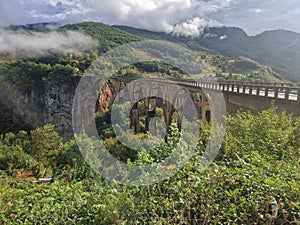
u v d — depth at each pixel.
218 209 2.90
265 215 2.69
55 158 11.67
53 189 5.09
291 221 2.73
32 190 5.24
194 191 3.09
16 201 4.50
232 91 16.89
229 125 6.57
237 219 2.81
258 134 6.00
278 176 3.34
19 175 12.17
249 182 3.15
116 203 3.10
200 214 2.90
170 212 2.97
